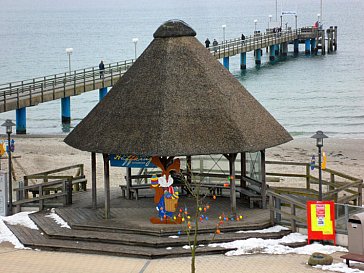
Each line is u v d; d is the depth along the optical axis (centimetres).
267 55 14975
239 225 2658
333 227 2542
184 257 2462
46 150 5384
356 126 6875
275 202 2728
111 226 2673
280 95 9231
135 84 2770
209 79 2764
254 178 3147
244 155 3112
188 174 3188
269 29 13950
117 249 2506
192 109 2681
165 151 2586
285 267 2336
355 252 2334
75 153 5262
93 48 18888
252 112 2791
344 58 13575
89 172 4481
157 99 2702
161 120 2653
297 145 5550
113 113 2742
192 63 2788
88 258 2475
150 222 2717
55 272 2334
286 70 11962
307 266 2344
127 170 3170
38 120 7894
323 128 6762
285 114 7725
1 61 15800
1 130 7044
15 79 12306
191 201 3056
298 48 15250
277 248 2517
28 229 2814
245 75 11481
